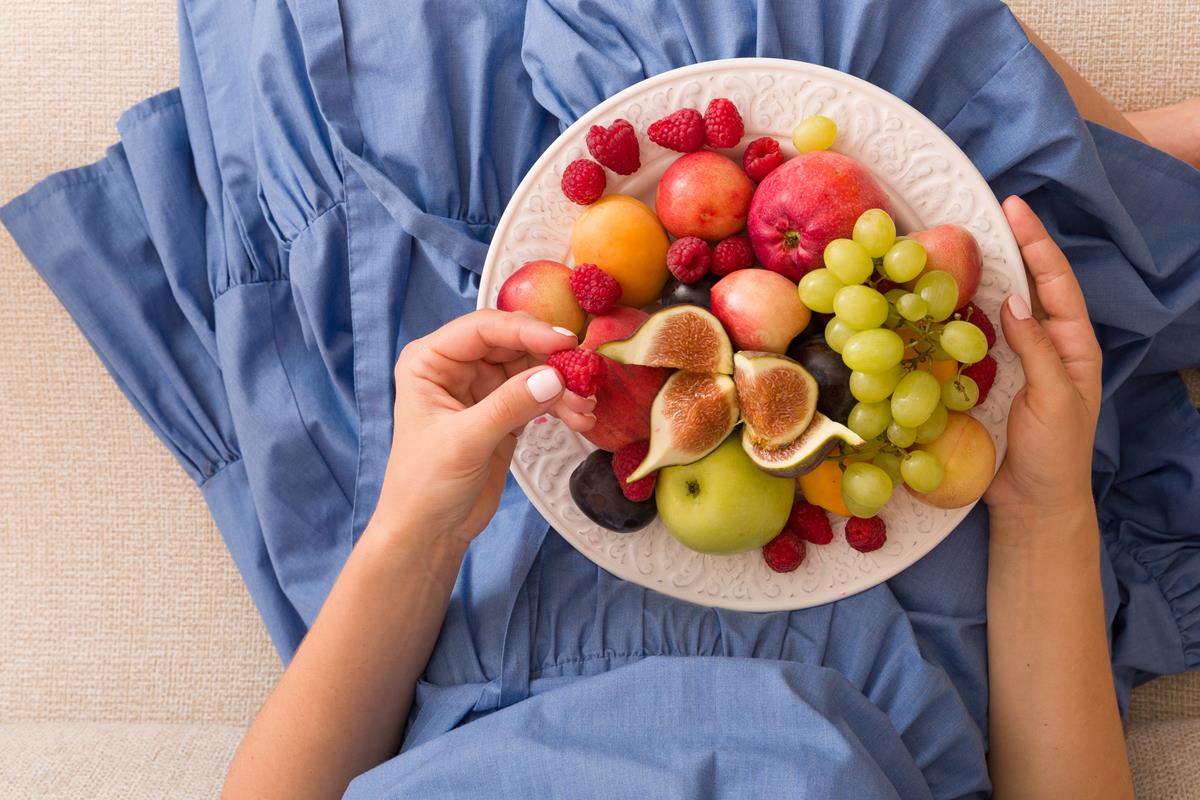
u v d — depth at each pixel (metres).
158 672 1.44
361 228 1.15
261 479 1.24
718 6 1.04
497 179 1.15
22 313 1.42
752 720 0.97
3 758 1.28
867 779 0.93
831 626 1.09
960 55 1.04
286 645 1.31
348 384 1.23
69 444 1.44
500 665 1.11
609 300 0.96
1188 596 1.28
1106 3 1.35
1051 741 1.08
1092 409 1.04
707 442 0.94
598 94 1.08
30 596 1.45
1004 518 1.09
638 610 1.10
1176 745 1.23
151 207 1.27
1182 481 1.29
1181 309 1.13
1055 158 1.04
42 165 1.42
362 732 1.08
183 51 1.28
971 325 0.88
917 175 0.98
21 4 1.41
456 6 1.10
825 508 1.02
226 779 1.10
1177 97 1.35
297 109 1.15
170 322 1.33
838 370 0.93
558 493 1.04
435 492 0.96
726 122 0.95
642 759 0.96
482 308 1.03
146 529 1.44
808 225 0.92
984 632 1.14
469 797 0.96
